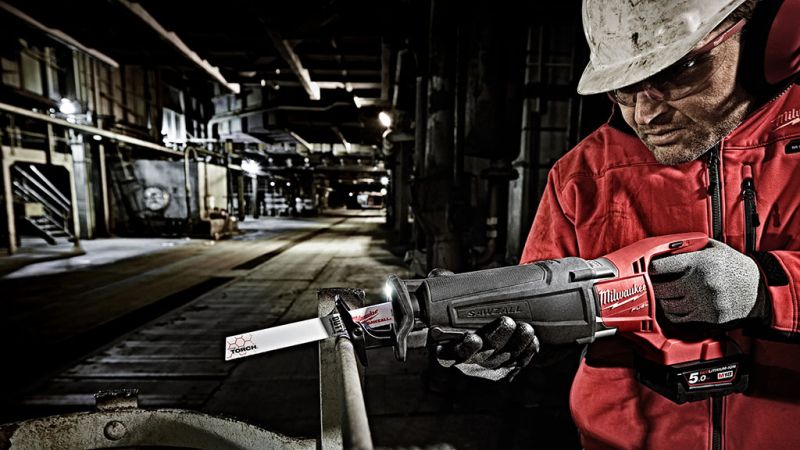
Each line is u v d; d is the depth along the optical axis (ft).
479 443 6.52
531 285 2.23
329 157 75.51
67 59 34.50
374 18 21.22
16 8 24.95
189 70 37.86
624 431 2.91
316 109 42.70
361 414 1.50
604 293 2.26
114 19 26.22
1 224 31.22
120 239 38.29
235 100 47.21
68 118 34.76
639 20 2.16
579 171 3.15
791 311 2.00
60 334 12.01
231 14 23.85
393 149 44.34
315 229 54.54
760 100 2.17
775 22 1.78
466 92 13.32
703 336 2.32
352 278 20.79
